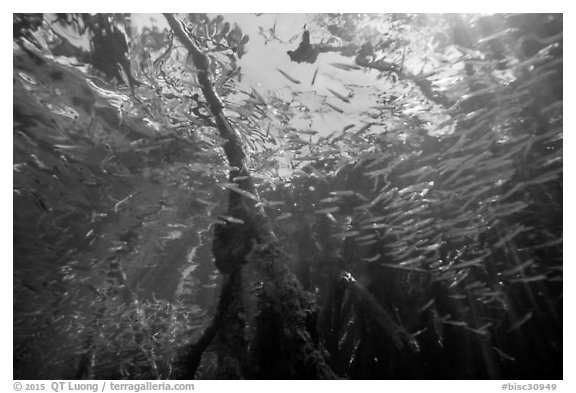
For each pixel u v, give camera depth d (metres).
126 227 7.63
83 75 5.05
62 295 8.49
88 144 5.96
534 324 5.30
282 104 5.66
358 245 6.28
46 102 5.27
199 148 5.79
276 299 3.50
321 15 5.14
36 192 6.58
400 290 6.05
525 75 4.28
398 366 5.87
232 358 3.73
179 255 8.88
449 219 5.32
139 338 6.88
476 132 4.96
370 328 5.98
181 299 10.13
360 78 5.64
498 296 5.40
